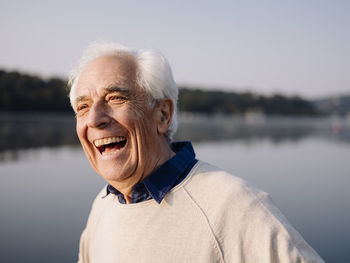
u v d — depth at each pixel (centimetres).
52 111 5762
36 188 686
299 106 13325
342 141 2189
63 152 1259
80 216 511
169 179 129
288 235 111
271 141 2038
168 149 146
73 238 427
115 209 145
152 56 135
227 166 1007
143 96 132
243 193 120
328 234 448
